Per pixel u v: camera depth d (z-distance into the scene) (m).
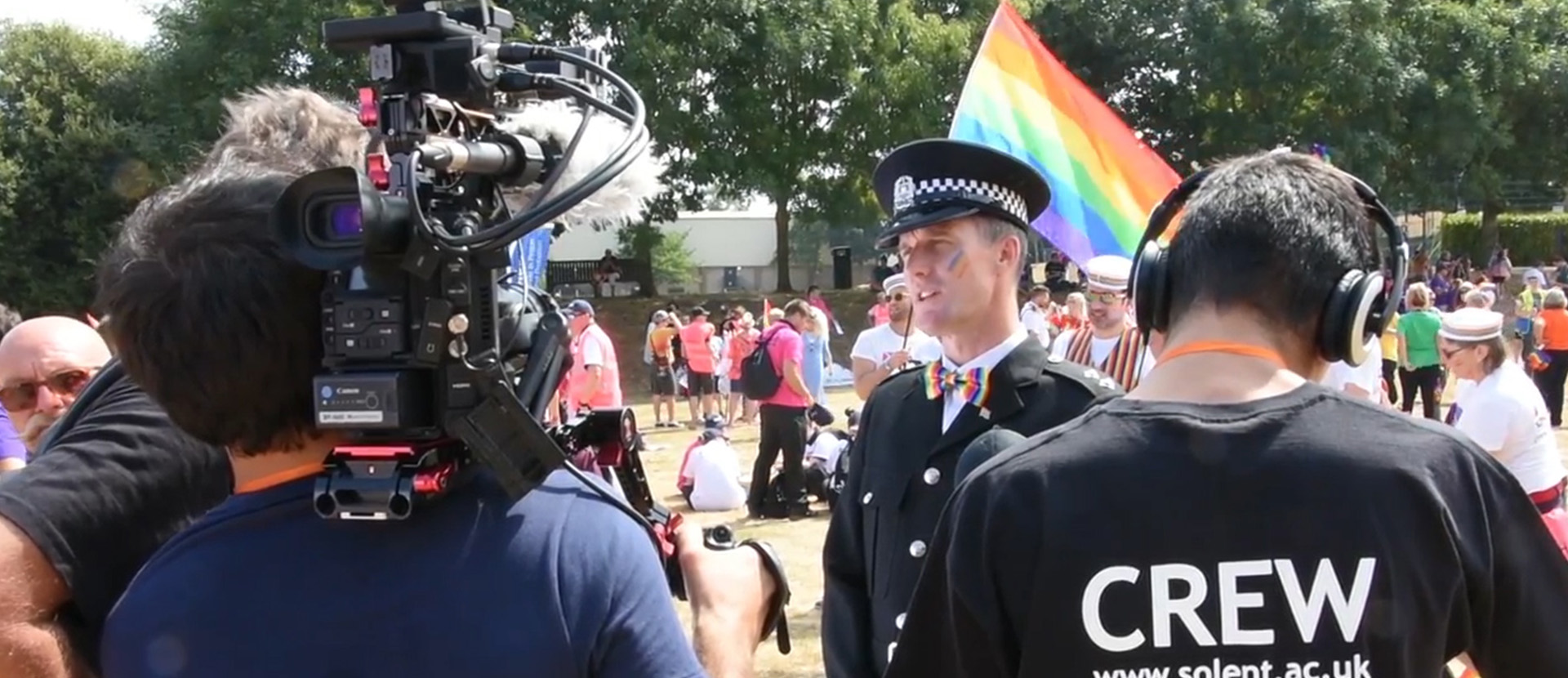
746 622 1.46
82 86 25.61
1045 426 2.55
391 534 1.25
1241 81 28.16
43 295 24.67
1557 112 32.31
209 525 1.32
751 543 1.57
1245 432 1.50
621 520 1.31
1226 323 1.57
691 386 15.80
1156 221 1.77
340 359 1.19
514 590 1.24
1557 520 4.76
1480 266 36.69
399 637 1.22
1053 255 28.66
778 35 22.52
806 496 9.36
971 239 2.61
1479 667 1.58
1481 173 31.70
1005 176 2.65
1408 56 28.72
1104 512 1.50
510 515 1.27
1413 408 12.93
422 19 1.23
